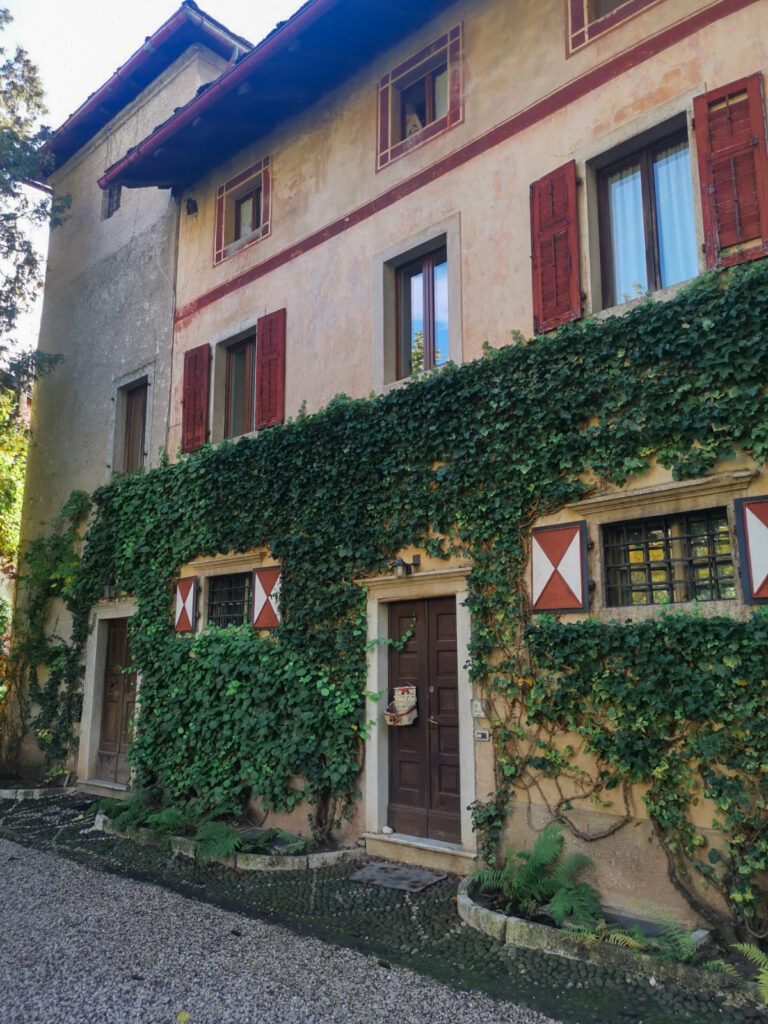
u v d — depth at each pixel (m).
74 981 4.29
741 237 5.32
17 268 12.22
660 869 5.03
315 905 5.61
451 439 6.73
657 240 6.10
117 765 10.34
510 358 6.42
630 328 5.66
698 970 4.16
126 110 12.77
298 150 9.33
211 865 6.77
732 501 5.04
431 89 8.05
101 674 10.92
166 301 11.10
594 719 5.47
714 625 4.88
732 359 5.11
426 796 6.71
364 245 8.23
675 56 5.93
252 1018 3.88
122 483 10.82
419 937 4.95
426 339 7.69
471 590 6.38
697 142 5.63
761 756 4.61
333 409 7.92
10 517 14.66
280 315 9.05
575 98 6.54
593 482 5.82
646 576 5.56
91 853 7.32
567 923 4.73
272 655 7.97
